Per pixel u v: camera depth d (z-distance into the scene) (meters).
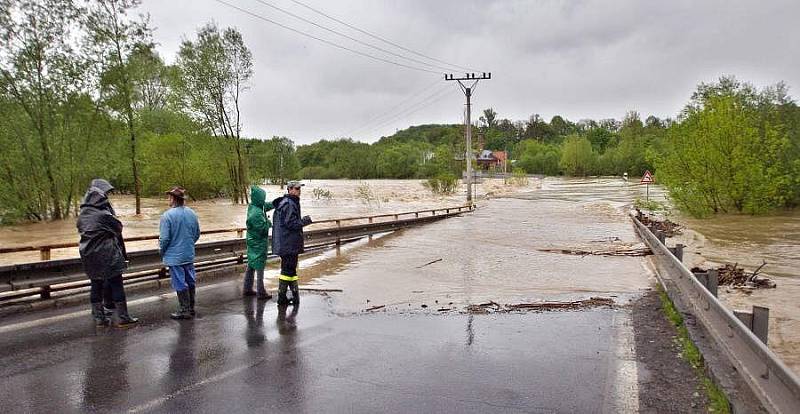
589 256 13.55
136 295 8.67
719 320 5.15
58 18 26.06
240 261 11.54
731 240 16.88
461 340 6.25
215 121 41.44
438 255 14.02
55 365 5.32
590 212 29.81
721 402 4.20
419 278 10.60
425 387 4.79
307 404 4.43
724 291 9.34
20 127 25.69
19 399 4.49
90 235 6.59
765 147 25.75
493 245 16.16
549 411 4.25
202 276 10.36
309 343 6.14
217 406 4.39
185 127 41.22
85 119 28.16
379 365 5.39
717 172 24.64
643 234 15.28
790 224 21.12
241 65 41.94
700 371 5.04
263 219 8.47
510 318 7.27
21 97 25.64
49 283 7.87
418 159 115.88
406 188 65.81
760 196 24.69
